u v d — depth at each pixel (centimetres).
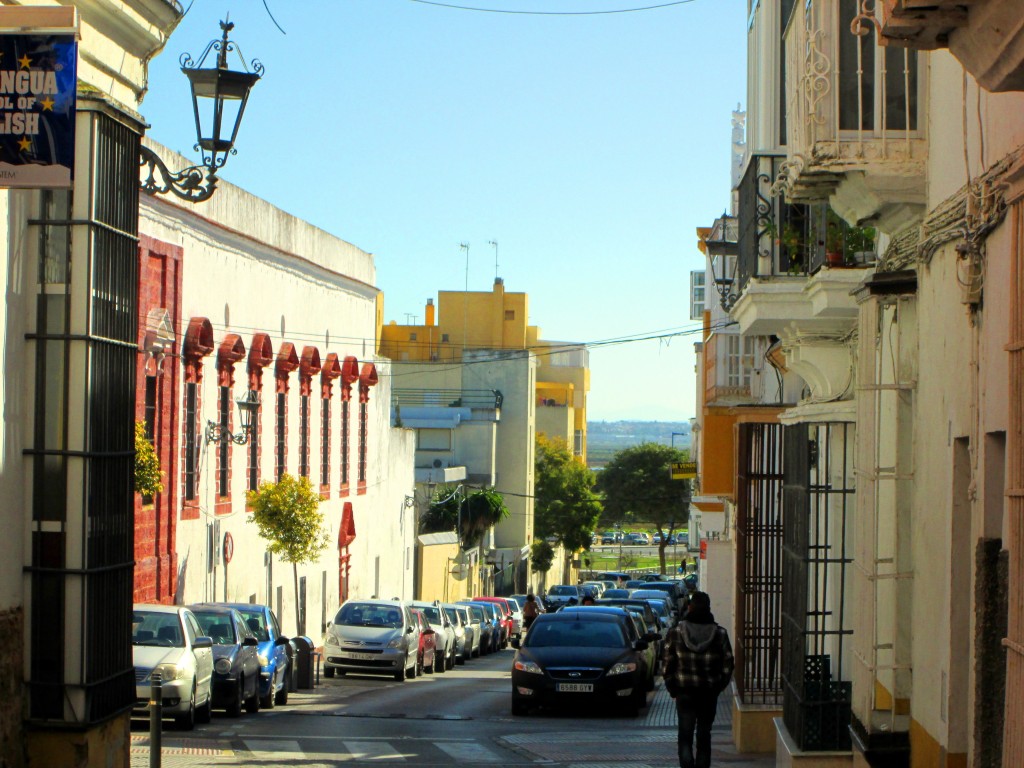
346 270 13100
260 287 10606
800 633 3722
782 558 4425
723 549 10569
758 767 4319
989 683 2470
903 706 3136
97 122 3000
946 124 2930
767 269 4316
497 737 5212
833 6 3153
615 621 6612
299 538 10338
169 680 5066
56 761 2961
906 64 3147
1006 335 2367
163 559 8606
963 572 2709
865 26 3145
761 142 4547
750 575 4872
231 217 9912
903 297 3150
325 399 12419
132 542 3216
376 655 8512
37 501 2983
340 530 12912
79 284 2983
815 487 3700
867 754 3100
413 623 9088
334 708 6469
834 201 3416
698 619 3897
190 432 9162
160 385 8556
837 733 3672
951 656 2702
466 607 12038
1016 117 2352
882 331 3306
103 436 3058
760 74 4631
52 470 2989
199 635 5538
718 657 3850
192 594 9162
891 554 3275
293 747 4738
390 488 14962
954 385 2733
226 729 5294
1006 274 2369
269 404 10869
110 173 3078
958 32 2047
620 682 6116
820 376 4388
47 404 2989
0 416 2864
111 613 3098
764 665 4856
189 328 9006
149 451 7150
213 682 5706
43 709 2973
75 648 2969
